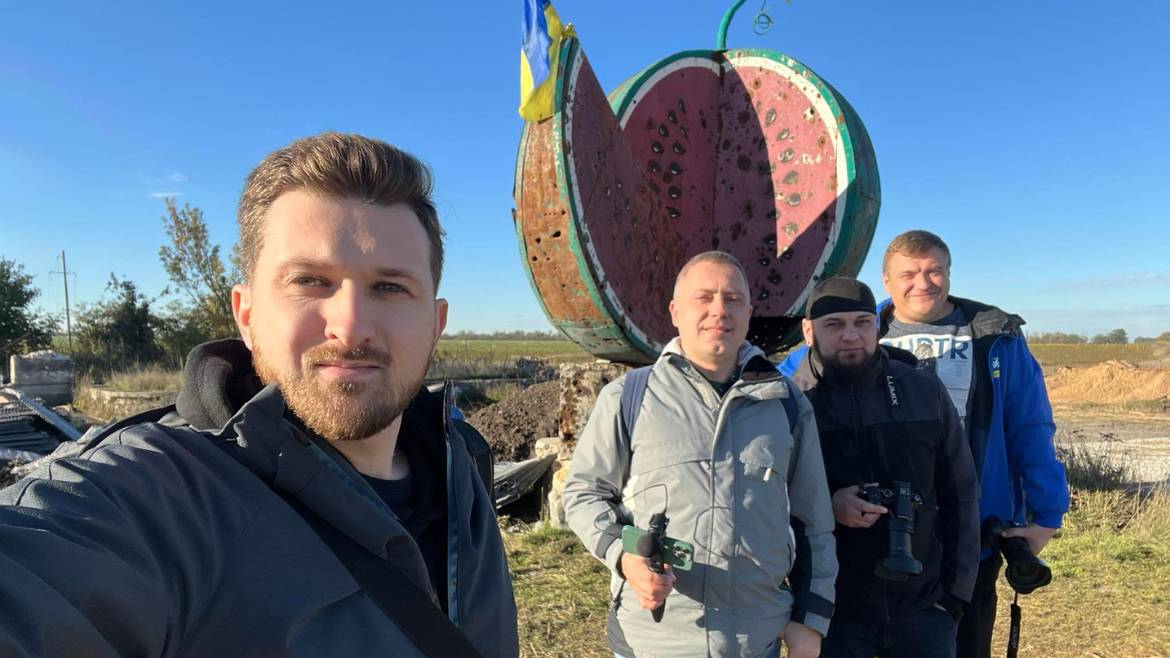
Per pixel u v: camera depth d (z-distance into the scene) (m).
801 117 5.42
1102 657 3.86
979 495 2.68
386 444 1.29
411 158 1.21
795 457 2.43
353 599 1.01
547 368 18.22
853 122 5.31
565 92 4.16
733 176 5.69
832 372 2.70
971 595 2.60
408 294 1.17
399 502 1.29
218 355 1.18
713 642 2.21
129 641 0.82
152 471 0.91
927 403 2.65
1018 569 2.79
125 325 29.72
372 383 1.12
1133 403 19.69
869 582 2.58
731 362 2.53
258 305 1.14
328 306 1.10
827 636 2.69
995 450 3.00
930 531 2.61
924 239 3.16
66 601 0.75
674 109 5.46
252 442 1.02
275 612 0.92
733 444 2.34
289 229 1.11
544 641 3.91
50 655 0.71
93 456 0.92
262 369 1.14
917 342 3.16
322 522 1.04
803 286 5.24
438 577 1.30
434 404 1.43
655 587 2.10
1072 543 5.53
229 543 0.93
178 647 0.88
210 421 1.09
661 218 5.22
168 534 0.88
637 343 4.74
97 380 23.73
